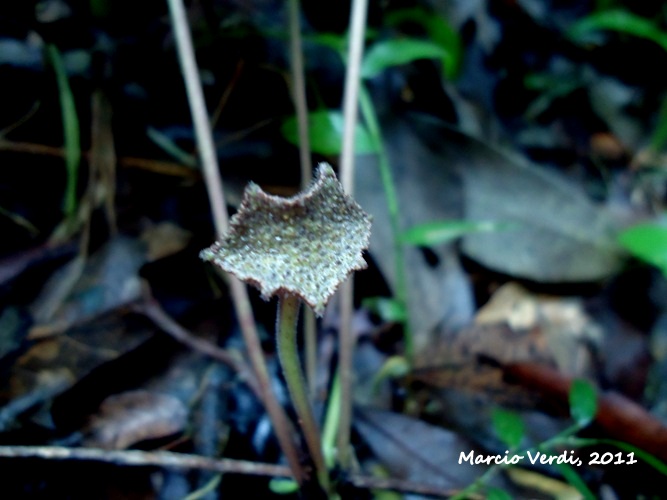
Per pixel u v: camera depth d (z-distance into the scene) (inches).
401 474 6.6
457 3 11.2
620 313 8.8
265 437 6.6
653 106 12.8
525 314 8.7
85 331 6.7
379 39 10.3
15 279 6.9
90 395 6.4
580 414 6.2
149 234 7.6
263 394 6.1
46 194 7.5
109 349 6.7
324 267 4.3
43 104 7.7
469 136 9.5
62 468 6.0
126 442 6.2
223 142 8.4
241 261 4.2
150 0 8.6
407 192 8.9
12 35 7.7
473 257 9.0
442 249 8.8
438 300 8.4
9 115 7.5
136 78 8.3
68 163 7.5
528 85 11.8
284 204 4.2
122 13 8.4
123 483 6.1
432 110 10.2
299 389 5.4
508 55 12.1
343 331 6.3
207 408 6.7
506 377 7.7
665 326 8.6
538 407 7.4
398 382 7.5
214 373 6.9
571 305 8.9
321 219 4.3
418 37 10.7
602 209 10.2
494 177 9.5
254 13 9.1
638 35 12.8
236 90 8.7
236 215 4.2
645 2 13.6
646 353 8.4
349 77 6.8
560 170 11.2
